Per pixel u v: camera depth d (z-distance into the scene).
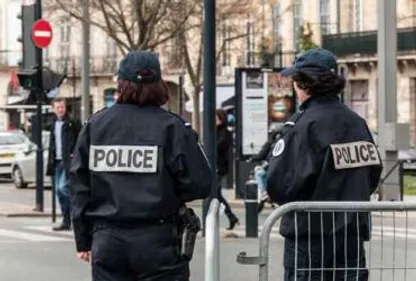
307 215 5.34
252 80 20.36
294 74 5.50
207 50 12.59
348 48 45.16
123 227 5.02
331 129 5.35
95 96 56.97
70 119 14.73
